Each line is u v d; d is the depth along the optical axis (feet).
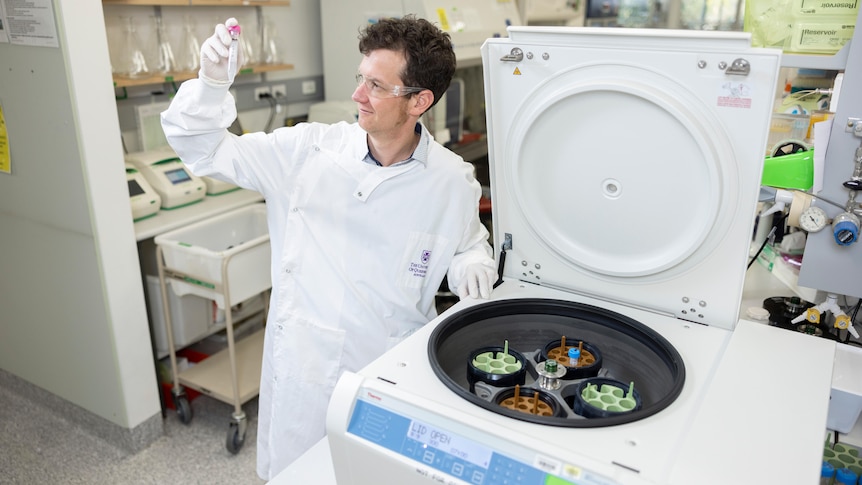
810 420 3.04
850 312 5.24
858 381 4.21
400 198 4.96
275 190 5.21
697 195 3.75
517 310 4.25
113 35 9.05
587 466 2.70
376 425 3.21
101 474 8.04
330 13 10.88
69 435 8.76
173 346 8.68
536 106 4.00
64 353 8.52
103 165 7.24
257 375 8.86
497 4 11.77
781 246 6.13
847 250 4.62
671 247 3.99
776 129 5.57
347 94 11.23
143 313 8.09
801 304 5.29
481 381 3.66
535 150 4.19
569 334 4.21
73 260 7.72
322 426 5.56
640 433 2.94
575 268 4.41
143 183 8.59
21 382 9.41
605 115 3.84
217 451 8.55
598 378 3.60
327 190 5.04
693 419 3.04
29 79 7.09
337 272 5.14
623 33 3.53
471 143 12.23
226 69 4.43
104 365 8.11
